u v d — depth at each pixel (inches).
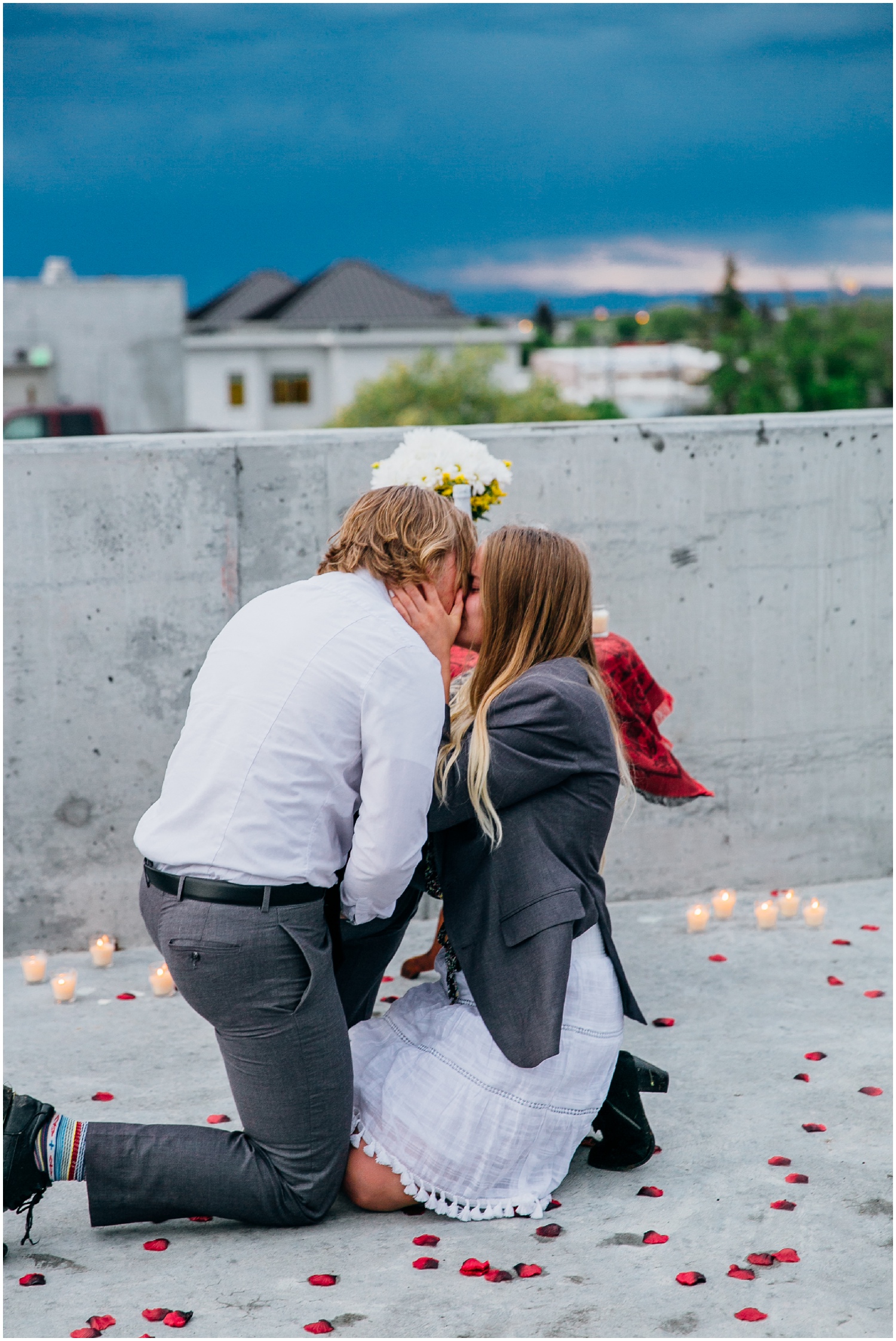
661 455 163.3
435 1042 97.0
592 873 97.7
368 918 90.6
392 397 2358.5
